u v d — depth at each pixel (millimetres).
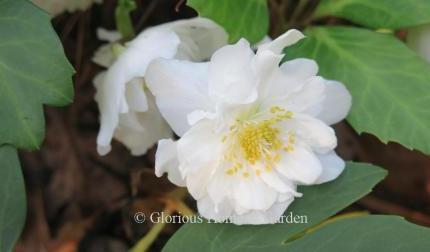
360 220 269
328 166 274
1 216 280
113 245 364
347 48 299
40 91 276
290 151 271
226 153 266
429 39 307
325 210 271
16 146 275
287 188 266
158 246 364
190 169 256
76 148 369
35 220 361
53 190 366
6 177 280
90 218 366
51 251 359
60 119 365
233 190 269
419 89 285
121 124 305
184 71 266
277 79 264
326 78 295
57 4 315
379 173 275
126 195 365
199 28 297
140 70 280
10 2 279
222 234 274
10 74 275
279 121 272
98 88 305
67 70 277
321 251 266
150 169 354
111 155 367
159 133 316
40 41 277
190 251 274
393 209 390
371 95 288
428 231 262
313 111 270
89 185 368
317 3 344
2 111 274
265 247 270
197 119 253
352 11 308
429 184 393
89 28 353
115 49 290
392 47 295
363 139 391
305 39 305
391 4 297
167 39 282
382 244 263
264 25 297
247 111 269
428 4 292
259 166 270
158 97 268
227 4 283
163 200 354
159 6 357
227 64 258
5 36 277
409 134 280
